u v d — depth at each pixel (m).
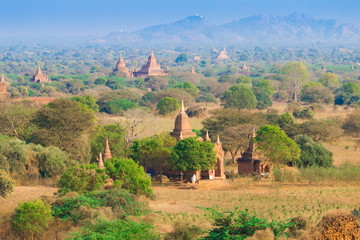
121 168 102.19
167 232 77.00
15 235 79.00
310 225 69.50
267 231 62.00
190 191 114.19
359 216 82.81
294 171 126.94
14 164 122.44
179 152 124.25
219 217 68.88
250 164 133.88
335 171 126.31
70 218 81.00
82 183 96.25
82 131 144.38
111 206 85.06
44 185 120.44
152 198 103.31
